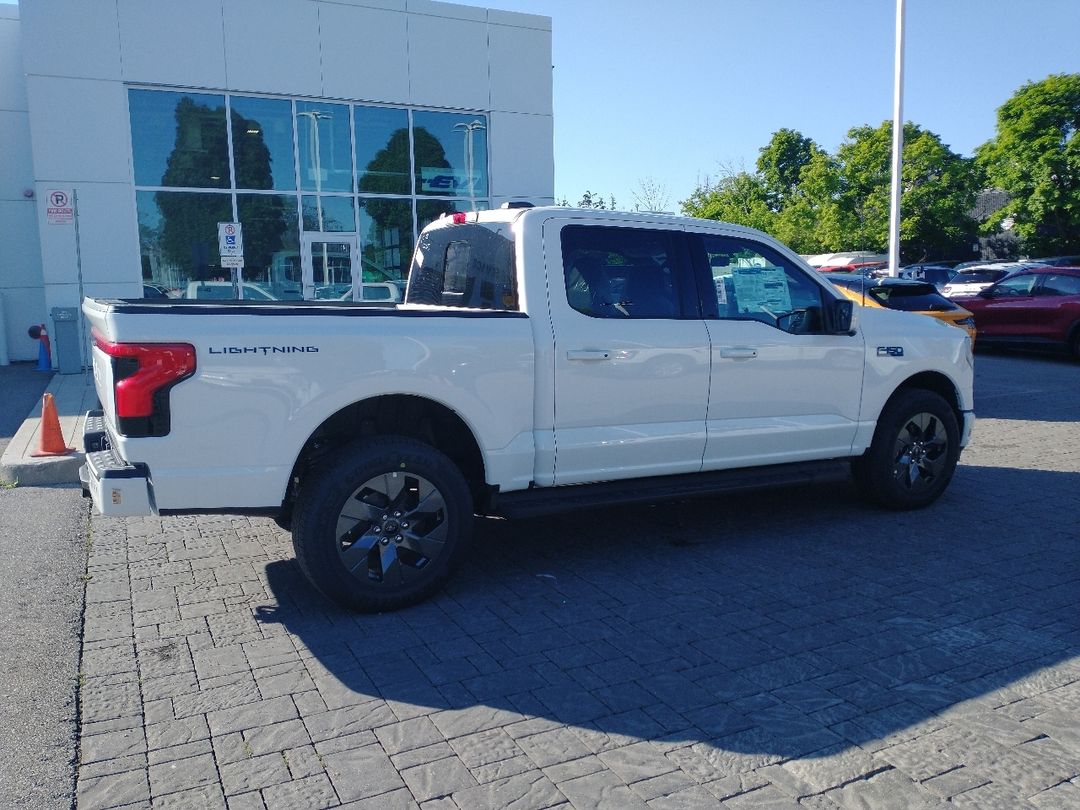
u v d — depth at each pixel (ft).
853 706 12.01
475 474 17.04
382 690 12.62
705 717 11.78
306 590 16.67
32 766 10.72
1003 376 47.88
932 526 20.42
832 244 150.10
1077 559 17.97
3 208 54.39
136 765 10.77
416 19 53.78
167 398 13.70
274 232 52.37
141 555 18.81
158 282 49.90
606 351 16.85
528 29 57.06
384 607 15.37
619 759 10.79
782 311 19.42
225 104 50.14
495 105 56.80
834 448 20.25
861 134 149.89
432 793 10.11
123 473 13.74
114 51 47.06
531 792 10.11
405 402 16.46
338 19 51.75
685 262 18.20
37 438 28.58
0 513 22.04
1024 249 141.18
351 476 14.75
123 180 48.08
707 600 15.96
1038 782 10.19
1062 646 13.80
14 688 12.75
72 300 47.78
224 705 12.22
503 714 11.92
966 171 144.46
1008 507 21.99
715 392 18.22
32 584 17.03
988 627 14.57
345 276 54.54
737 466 18.92
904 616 15.08
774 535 19.83
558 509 16.67
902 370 20.90
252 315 14.20
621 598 16.10
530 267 16.49
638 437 17.40
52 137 46.44
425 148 55.72
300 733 11.46
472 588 16.69
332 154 53.16
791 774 10.43
